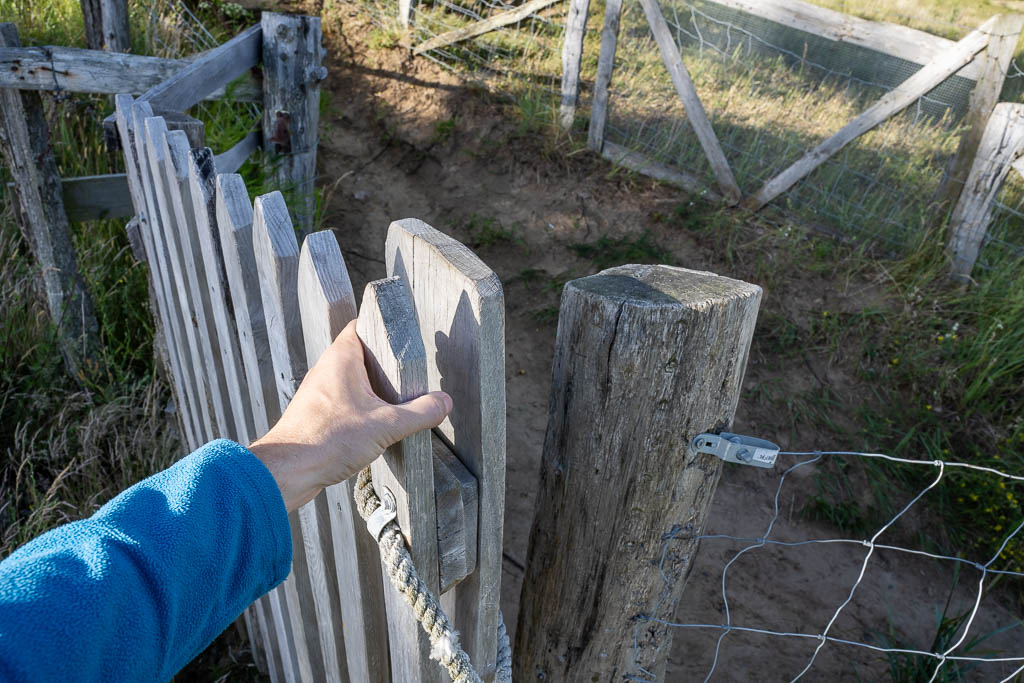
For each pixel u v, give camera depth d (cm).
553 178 527
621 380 119
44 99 402
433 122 567
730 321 115
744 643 302
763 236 479
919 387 393
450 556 101
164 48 529
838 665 295
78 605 52
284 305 112
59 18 521
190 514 61
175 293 221
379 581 127
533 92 574
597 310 116
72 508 285
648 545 138
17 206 330
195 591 60
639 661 157
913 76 440
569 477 135
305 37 390
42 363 342
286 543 69
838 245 475
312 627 175
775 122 519
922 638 308
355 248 473
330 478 77
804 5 488
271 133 411
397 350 80
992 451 370
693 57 537
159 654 57
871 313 423
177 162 161
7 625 49
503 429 92
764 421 385
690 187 518
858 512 348
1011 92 426
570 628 153
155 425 316
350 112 580
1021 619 319
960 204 434
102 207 341
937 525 346
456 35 591
